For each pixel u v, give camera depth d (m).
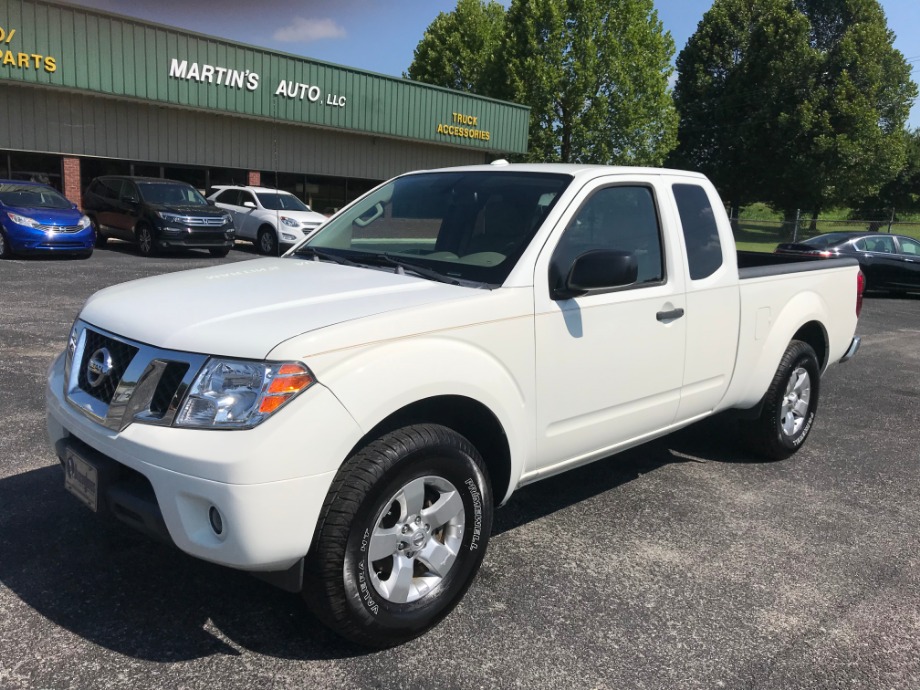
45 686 2.55
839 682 2.81
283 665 2.74
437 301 2.97
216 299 2.96
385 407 2.67
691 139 48.34
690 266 4.16
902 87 43.25
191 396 2.52
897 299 16.72
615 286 3.26
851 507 4.52
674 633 3.08
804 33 42.72
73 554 3.45
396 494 2.77
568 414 3.49
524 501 4.41
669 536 3.99
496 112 28.81
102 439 2.66
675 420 4.24
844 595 3.45
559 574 3.52
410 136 25.94
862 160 41.44
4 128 18.17
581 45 34.03
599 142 35.22
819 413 6.73
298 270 3.54
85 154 19.58
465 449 2.98
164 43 19.53
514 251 3.37
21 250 14.12
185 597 3.16
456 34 45.25
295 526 2.49
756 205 57.44
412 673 2.73
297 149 24.17
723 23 46.84
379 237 4.05
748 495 4.64
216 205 18.31
